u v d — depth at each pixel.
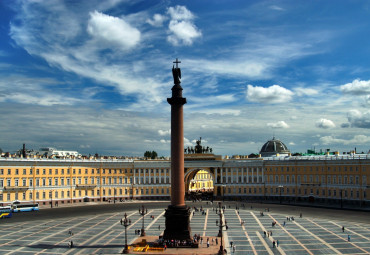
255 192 163.12
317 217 109.69
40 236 86.12
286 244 77.81
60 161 146.12
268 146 193.25
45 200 141.50
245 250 73.38
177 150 77.50
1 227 97.44
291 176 155.50
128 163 162.88
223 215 114.88
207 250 72.69
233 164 166.12
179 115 77.88
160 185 164.00
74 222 104.12
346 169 137.38
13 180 134.00
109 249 73.88
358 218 107.25
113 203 148.88
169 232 76.88
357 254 70.06
